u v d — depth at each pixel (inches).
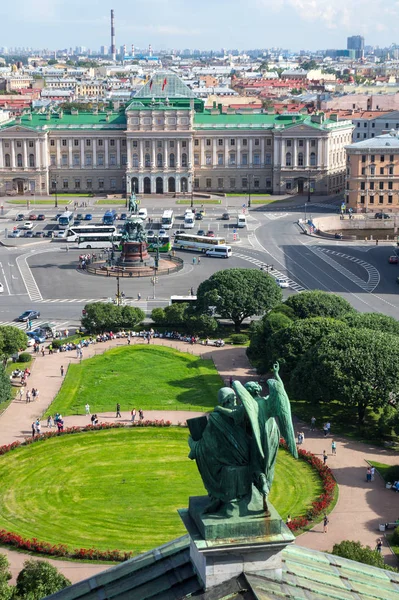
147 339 7716.5
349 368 5428.2
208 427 1293.1
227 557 1253.7
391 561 3941.9
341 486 4744.1
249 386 1296.8
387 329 6461.6
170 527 4291.3
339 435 5472.4
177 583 1290.6
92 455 5211.6
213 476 1284.4
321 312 7081.7
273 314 6727.4
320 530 4247.0
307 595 1257.4
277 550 1259.8
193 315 7805.1
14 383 6550.2
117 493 4699.8
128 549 4047.7
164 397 6245.1
